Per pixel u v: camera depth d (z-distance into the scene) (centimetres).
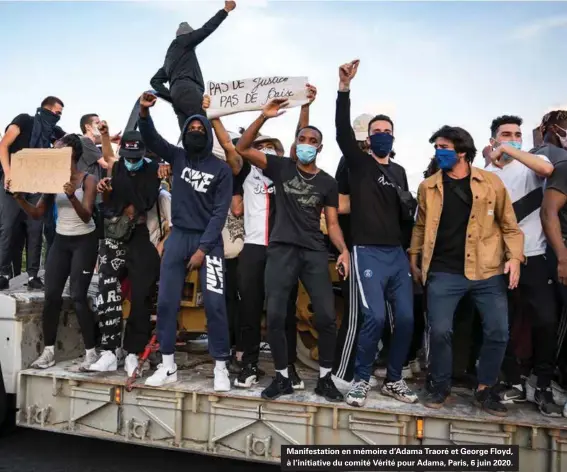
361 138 397
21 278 513
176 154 368
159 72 518
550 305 324
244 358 362
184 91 473
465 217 326
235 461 413
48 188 376
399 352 333
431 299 327
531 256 333
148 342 392
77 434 370
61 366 401
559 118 356
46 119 480
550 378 316
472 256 320
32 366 393
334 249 402
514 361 344
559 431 286
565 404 302
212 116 355
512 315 352
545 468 289
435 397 318
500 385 345
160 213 407
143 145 384
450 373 320
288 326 359
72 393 370
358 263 338
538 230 339
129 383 355
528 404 330
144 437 350
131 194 386
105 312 386
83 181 400
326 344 336
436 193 332
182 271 363
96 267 487
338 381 369
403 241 370
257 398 329
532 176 348
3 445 430
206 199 359
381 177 344
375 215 340
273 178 352
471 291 326
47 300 394
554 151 348
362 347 321
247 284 362
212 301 349
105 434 362
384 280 334
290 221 342
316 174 349
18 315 389
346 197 371
